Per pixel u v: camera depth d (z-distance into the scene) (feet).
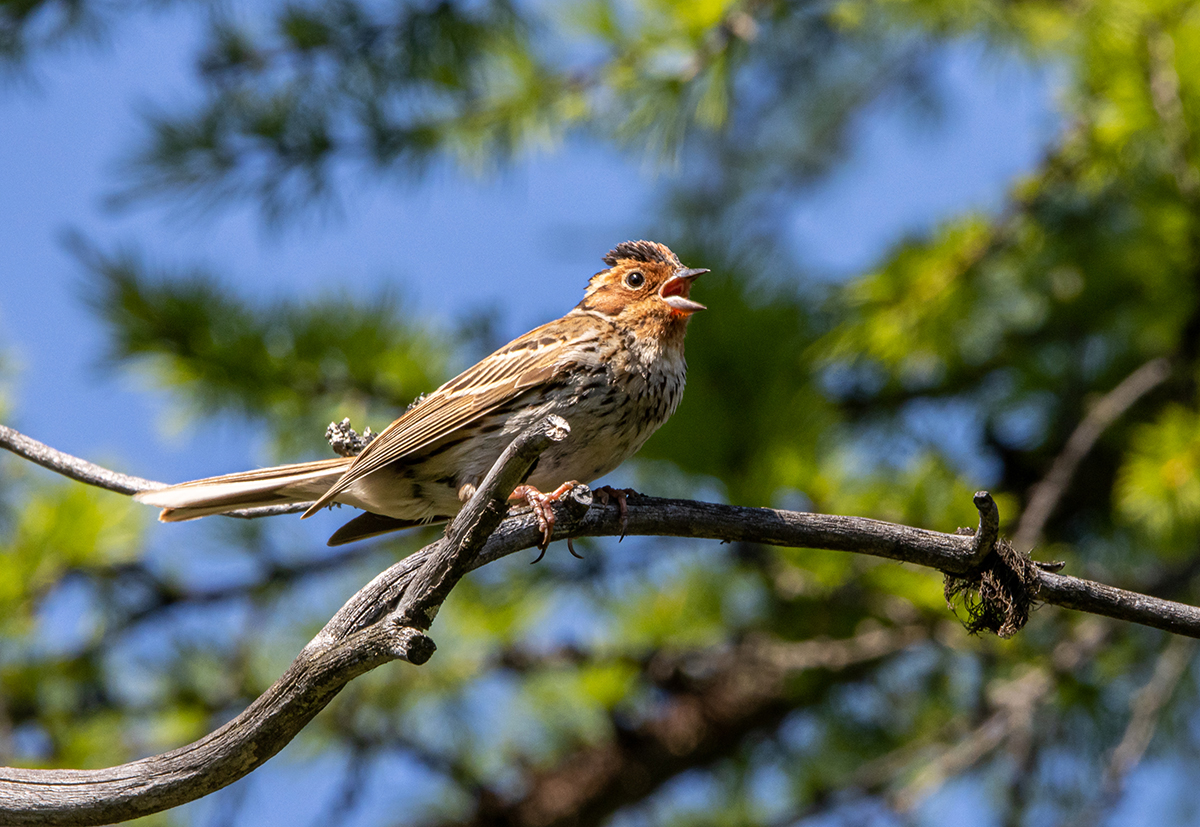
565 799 39.88
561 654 35.81
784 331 29.45
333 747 35.94
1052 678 33.99
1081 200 41.42
